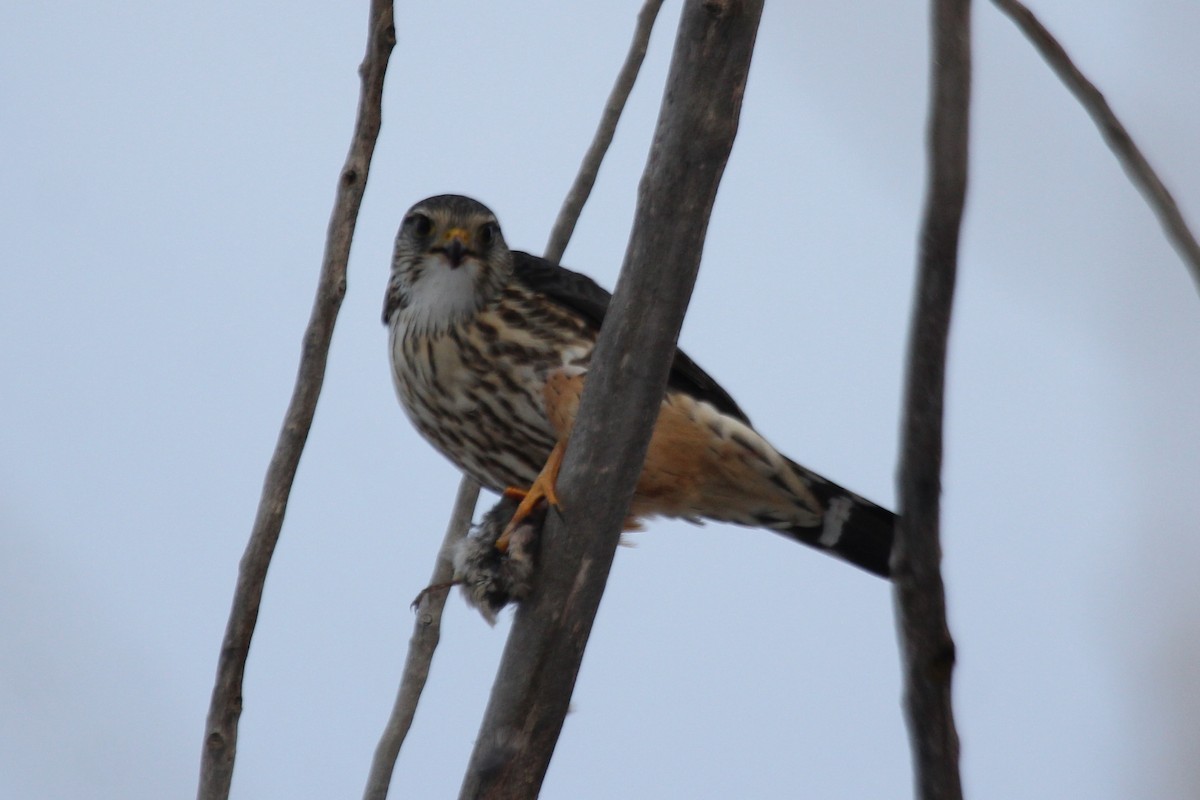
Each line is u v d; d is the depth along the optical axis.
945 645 5.84
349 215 6.52
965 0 5.46
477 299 9.96
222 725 6.35
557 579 6.48
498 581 6.56
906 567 5.81
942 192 5.52
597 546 6.46
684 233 6.15
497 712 6.46
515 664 6.48
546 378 9.85
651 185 6.15
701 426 9.74
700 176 6.09
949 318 5.61
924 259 5.58
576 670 6.50
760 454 9.80
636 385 6.31
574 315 10.02
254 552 6.41
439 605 7.93
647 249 6.20
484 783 6.38
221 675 6.38
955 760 5.92
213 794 6.29
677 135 6.06
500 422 10.11
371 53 6.55
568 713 6.55
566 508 6.46
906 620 5.87
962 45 5.46
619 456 6.38
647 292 6.23
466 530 8.74
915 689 5.90
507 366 9.93
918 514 5.75
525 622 6.50
